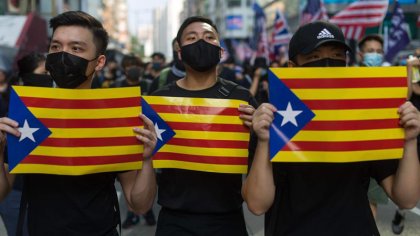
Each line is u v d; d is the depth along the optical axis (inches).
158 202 102.3
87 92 80.3
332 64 80.7
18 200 110.7
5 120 77.0
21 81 127.1
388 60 328.2
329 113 77.1
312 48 78.3
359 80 77.5
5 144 80.9
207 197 97.4
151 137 82.0
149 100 98.9
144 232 192.1
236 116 96.4
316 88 77.3
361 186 80.1
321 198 78.0
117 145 81.4
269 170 77.9
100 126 80.8
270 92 77.4
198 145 97.0
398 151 77.7
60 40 80.1
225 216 99.0
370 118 77.6
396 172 79.0
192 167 97.2
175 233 99.1
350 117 77.2
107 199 83.3
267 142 77.8
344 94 77.3
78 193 80.2
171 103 98.7
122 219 205.5
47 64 80.8
